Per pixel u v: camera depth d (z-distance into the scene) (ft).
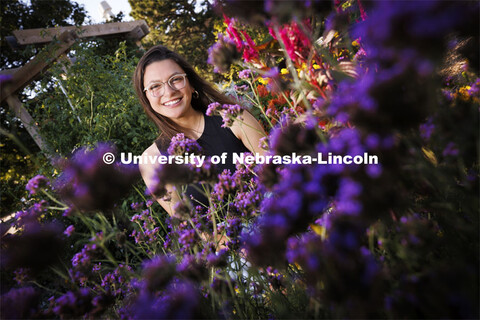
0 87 2.78
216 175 2.27
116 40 19.62
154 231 3.49
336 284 1.32
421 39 1.13
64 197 2.01
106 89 11.50
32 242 1.96
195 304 1.82
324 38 2.10
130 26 19.45
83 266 2.20
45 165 9.46
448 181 1.56
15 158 19.40
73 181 1.96
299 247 1.59
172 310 1.75
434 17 1.07
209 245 2.50
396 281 1.55
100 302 2.21
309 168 1.75
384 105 1.34
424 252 1.55
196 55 49.19
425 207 1.79
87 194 1.91
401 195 1.44
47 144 10.18
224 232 2.71
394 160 1.41
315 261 1.39
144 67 5.21
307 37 1.93
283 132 1.96
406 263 1.56
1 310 1.95
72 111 10.34
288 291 2.23
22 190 10.18
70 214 2.12
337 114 1.54
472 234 1.52
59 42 12.85
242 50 2.11
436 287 1.22
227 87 8.57
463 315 1.19
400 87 1.32
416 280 1.32
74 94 10.66
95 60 13.10
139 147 9.89
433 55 1.21
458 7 1.09
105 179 1.95
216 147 5.37
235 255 2.59
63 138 10.17
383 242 1.66
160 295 2.24
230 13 1.91
